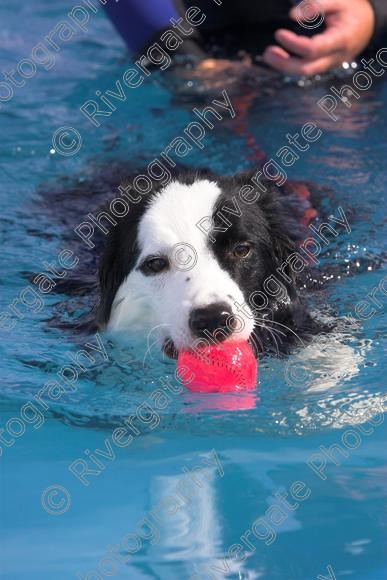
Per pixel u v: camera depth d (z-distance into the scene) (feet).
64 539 11.50
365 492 12.31
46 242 19.65
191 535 11.51
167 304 15.29
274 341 16.15
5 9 34.17
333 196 20.38
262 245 16.25
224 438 13.74
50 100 26.43
